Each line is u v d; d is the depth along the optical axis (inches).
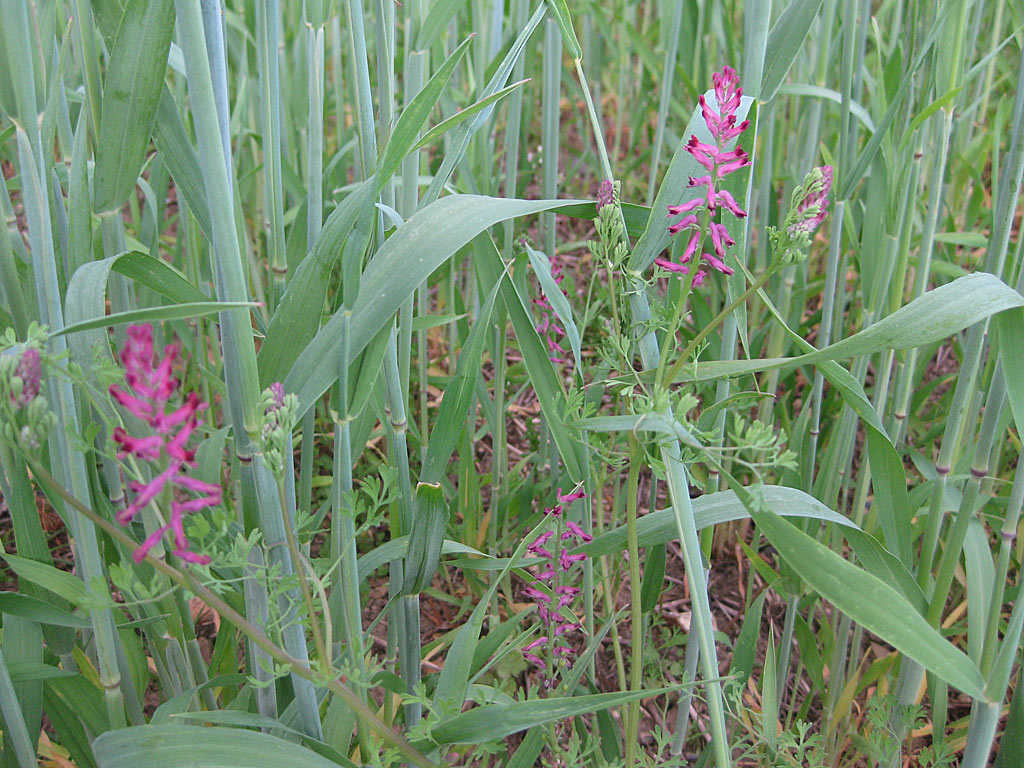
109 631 10.2
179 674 11.9
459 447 16.1
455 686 9.8
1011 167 10.7
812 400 15.2
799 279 18.0
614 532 11.0
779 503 10.8
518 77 15.5
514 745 14.9
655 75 24.6
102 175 9.5
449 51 20.0
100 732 11.2
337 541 10.8
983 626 11.0
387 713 11.1
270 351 9.4
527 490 16.4
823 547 8.2
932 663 8.4
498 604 17.1
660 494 20.1
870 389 21.8
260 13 11.3
